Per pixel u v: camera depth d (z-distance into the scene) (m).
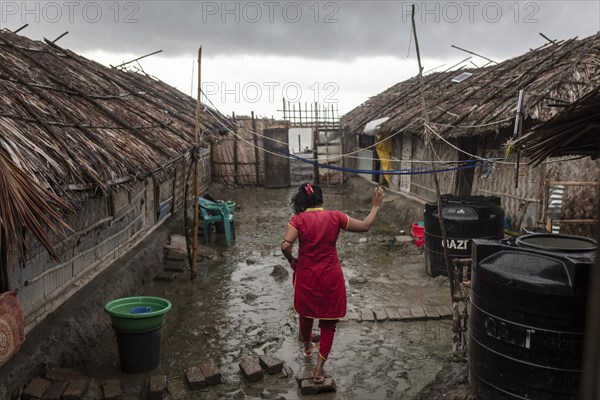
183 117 10.48
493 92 10.04
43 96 5.81
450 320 6.54
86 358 5.37
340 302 4.75
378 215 14.55
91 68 9.62
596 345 1.15
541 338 3.14
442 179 12.53
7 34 7.74
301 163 21.45
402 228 12.65
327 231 4.69
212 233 12.22
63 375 4.67
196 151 8.19
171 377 5.13
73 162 4.54
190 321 6.67
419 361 5.39
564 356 3.09
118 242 8.06
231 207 11.95
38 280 5.29
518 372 3.27
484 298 3.46
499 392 3.41
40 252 5.30
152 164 6.17
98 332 5.86
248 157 20.56
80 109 6.46
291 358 5.54
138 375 5.12
